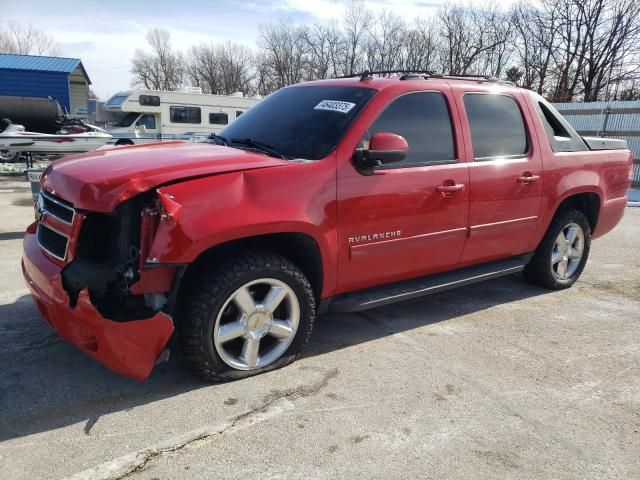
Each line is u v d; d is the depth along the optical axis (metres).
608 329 4.24
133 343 2.69
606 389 3.27
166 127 19.58
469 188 3.93
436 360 3.58
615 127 13.96
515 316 4.47
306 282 3.26
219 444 2.59
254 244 3.21
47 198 3.19
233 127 4.22
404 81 3.77
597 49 28.75
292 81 44.97
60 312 2.77
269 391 3.09
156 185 2.70
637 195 12.46
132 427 2.70
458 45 35.81
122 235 2.78
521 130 4.42
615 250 7.08
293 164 3.12
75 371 3.23
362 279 3.55
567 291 5.21
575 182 4.79
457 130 3.92
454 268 4.17
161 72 68.94
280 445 2.60
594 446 2.69
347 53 41.62
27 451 2.48
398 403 3.02
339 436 2.69
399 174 3.53
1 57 31.70
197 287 2.90
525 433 2.78
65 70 31.17
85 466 2.39
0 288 4.63
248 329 3.12
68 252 2.84
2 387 3.02
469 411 2.97
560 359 3.67
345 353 3.64
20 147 10.18
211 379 3.08
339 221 3.28
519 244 4.54
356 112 3.49
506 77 31.92
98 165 3.03
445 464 2.51
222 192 2.81
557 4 29.77
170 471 2.39
